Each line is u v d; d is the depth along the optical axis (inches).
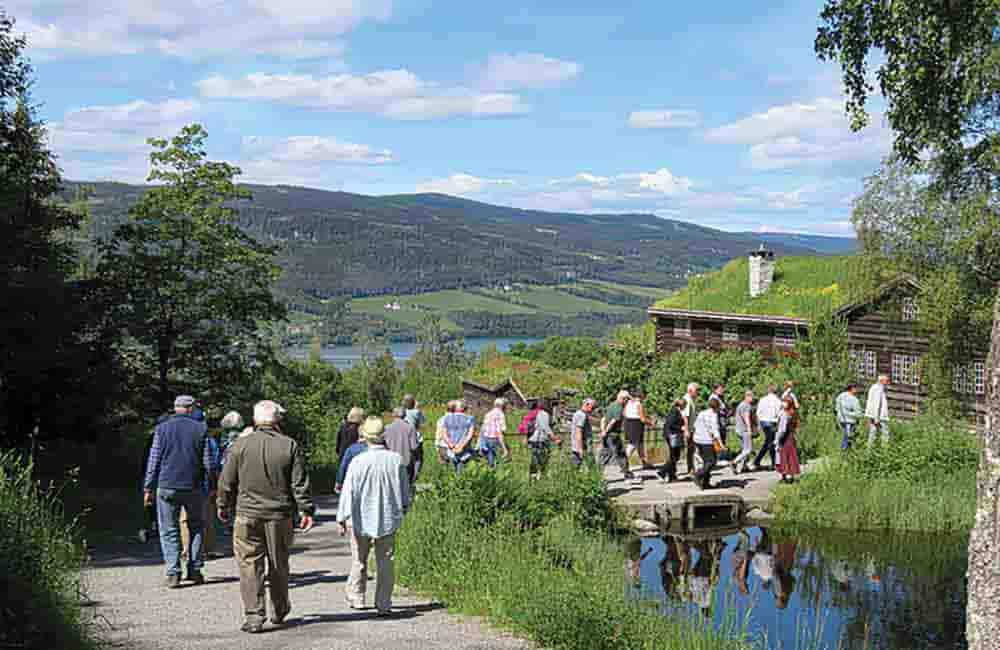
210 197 1155.9
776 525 729.6
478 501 519.2
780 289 1834.4
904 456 822.5
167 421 391.9
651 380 1310.3
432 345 5078.7
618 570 487.5
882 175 1360.7
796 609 499.2
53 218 982.4
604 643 328.2
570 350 4965.6
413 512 479.8
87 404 839.1
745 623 372.5
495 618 350.9
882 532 706.8
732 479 832.9
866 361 1520.7
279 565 309.4
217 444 490.9
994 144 1001.5
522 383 2212.1
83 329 878.4
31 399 792.3
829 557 626.2
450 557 421.4
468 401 2455.7
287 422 1210.6
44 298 779.4
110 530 561.0
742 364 1254.3
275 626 311.3
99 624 294.5
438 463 738.8
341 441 553.3
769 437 865.5
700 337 1911.9
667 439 819.4
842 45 615.5
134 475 950.4
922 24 578.2
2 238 805.2
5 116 973.8
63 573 305.1
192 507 390.0
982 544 208.5
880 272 1400.1
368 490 338.3
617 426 816.3
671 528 711.7
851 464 818.2
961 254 1216.2
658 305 2017.7
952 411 1293.1
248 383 1171.3
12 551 277.4
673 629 356.8
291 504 311.6
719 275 2066.9
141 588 381.1
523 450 938.1
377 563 341.4
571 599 343.0
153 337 1090.7
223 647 276.4
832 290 1720.0
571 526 569.6
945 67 614.5
